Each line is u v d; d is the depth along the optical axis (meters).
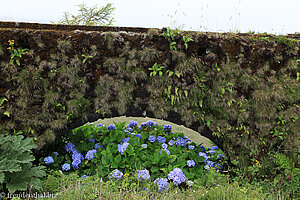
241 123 3.99
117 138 4.29
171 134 4.84
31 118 3.61
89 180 3.29
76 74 3.65
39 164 3.67
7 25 4.64
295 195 3.23
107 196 2.88
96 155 3.97
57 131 3.81
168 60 3.75
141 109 3.90
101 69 3.74
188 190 3.28
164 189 3.28
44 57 3.56
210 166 4.04
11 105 3.52
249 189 3.21
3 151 3.14
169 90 3.79
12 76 3.46
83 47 3.66
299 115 4.04
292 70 4.02
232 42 3.83
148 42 3.76
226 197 2.94
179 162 3.89
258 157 4.02
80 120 3.83
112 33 3.68
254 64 3.92
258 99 3.93
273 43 3.95
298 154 3.70
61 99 3.68
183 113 3.93
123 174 3.64
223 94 3.89
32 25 4.78
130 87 3.78
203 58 3.83
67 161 3.98
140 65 3.77
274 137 4.05
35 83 3.52
